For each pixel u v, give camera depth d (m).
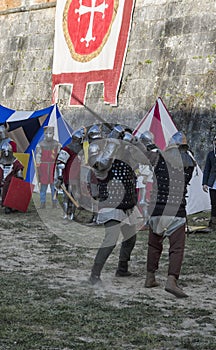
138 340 5.51
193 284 7.84
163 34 19.69
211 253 9.88
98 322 6.04
